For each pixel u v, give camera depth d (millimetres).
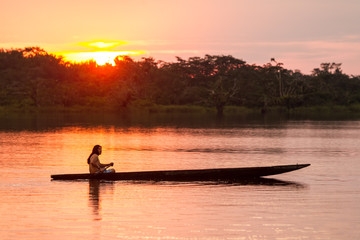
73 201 22750
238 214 20641
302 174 30984
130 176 27875
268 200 23234
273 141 57844
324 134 70938
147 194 24344
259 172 28375
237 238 17594
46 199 23109
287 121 118250
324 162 37844
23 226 18766
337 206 22094
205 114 178750
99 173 27875
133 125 93500
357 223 19391
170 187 26094
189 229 18562
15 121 107312
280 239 17516
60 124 95000
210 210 21281
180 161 38438
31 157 39469
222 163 37469
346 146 52000
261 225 19109
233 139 60344
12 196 23703
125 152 44656
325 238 17641
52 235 17750
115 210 21172
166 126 90500
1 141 54281
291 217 20219
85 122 104875
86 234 17891
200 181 27875
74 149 46125
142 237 17641
